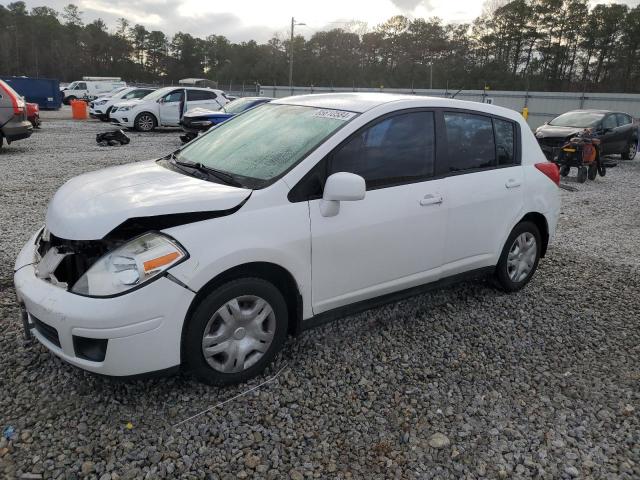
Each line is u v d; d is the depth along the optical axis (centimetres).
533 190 475
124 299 271
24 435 273
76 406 298
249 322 317
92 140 1645
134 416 293
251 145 376
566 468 273
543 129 1535
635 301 496
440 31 8362
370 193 360
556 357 387
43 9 11988
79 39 11256
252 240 304
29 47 10756
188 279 284
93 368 279
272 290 321
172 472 257
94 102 2484
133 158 1260
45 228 329
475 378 353
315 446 281
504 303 472
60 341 282
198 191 311
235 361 316
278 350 338
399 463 272
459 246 420
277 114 412
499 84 7100
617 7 6975
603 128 1591
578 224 814
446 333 412
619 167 1588
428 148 397
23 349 349
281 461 269
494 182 439
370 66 8506
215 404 307
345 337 396
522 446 289
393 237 371
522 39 7606
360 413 310
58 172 1026
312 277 338
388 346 387
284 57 8744
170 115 2070
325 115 380
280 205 321
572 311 466
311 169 334
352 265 355
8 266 492
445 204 399
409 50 8362
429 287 416
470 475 267
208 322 300
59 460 259
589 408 326
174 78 11919
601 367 376
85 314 270
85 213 293
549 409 323
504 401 329
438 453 281
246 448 276
